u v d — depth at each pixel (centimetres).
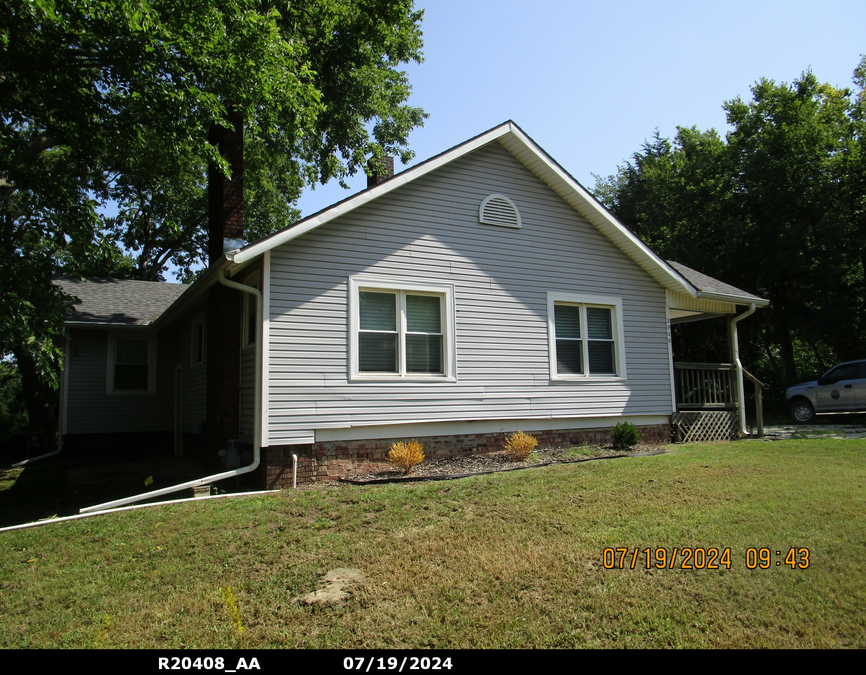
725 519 568
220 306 1016
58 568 519
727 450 1036
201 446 1180
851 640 344
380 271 934
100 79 1105
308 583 461
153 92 1011
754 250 2188
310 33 1478
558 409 1087
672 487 707
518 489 711
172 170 1473
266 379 824
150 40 940
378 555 510
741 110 2416
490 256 1046
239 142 1109
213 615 414
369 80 1633
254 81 1063
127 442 1502
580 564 468
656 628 366
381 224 944
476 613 395
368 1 1521
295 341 852
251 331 923
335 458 870
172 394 1565
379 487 756
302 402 848
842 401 1666
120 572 502
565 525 566
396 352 947
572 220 1152
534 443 961
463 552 505
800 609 382
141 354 1552
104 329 1505
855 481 732
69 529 632
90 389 1481
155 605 433
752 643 343
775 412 2300
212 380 1050
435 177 1005
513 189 1089
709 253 2350
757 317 2378
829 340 2141
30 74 1009
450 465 906
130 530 616
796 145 2144
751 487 701
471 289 1018
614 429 1081
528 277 1084
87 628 402
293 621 399
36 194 1143
